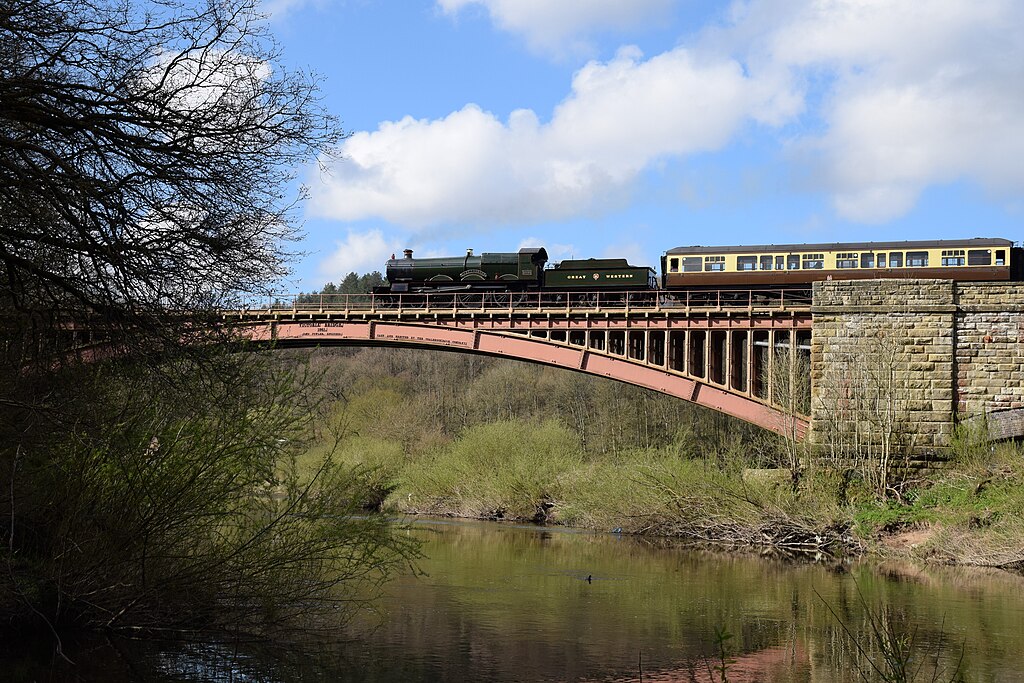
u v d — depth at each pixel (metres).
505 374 84.69
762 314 41.22
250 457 14.84
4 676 12.67
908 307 39.00
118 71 13.08
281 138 13.04
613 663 15.67
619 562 29.20
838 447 38.12
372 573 24.62
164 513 14.16
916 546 32.12
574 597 22.00
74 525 14.04
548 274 52.31
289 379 15.12
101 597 14.23
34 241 13.44
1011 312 38.31
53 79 12.71
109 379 14.55
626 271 51.06
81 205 12.66
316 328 45.84
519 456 48.78
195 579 14.24
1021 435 36.66
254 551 14.80
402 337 45.25
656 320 42.78
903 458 38.06
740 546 35.41
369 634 17.03
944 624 19.39
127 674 13.17
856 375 39.00
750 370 41.44
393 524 16.92
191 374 14.11
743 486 37.22
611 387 69.62
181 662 14.07
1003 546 29.78
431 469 51.97
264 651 15.07
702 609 20.80
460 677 14.38
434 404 81.62
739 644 17.30
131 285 13.25
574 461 48.12
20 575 13.67
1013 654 16.72
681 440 45.41
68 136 12.52
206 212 13.25
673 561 29.86
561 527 42.91
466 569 26.61
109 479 14.41
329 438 52.88
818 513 35.31
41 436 13.65
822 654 16.56
